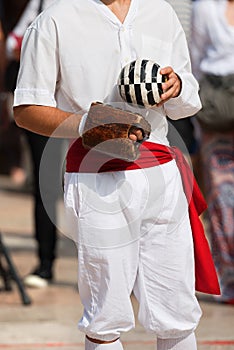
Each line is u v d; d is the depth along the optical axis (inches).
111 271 293.9
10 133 1072.8
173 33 308.3
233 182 513.3
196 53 510.6
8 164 1125.1
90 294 301.0
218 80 499.2
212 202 518.9
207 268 313.3
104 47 295.1
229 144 511.2
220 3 502.3
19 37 527.2
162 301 303.0
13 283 566.9
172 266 300.2
